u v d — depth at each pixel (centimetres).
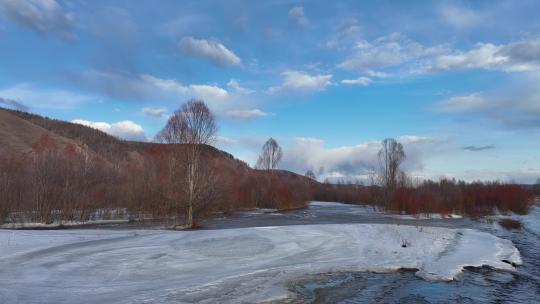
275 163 8256
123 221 4591
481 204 6712
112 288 1335
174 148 4344
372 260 1950
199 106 4097
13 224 4172
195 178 3969
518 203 6506
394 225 3123
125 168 6297
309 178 13288
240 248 2044
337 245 2262
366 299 1381
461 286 1577
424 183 7856
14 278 1417
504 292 1506
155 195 4828
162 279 1486
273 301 1278
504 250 2338
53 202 4506
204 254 1908
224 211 5866
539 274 1808
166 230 3275
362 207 8600
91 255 1816
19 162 5669
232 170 7144
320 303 1312
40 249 1952
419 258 2022
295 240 2305
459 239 2678
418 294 1459
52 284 1362
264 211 6906
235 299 1265
